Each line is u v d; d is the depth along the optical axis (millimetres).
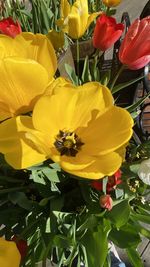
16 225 313
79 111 224
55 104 213
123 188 286
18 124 211
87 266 283
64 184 298
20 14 636
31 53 239
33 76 209
